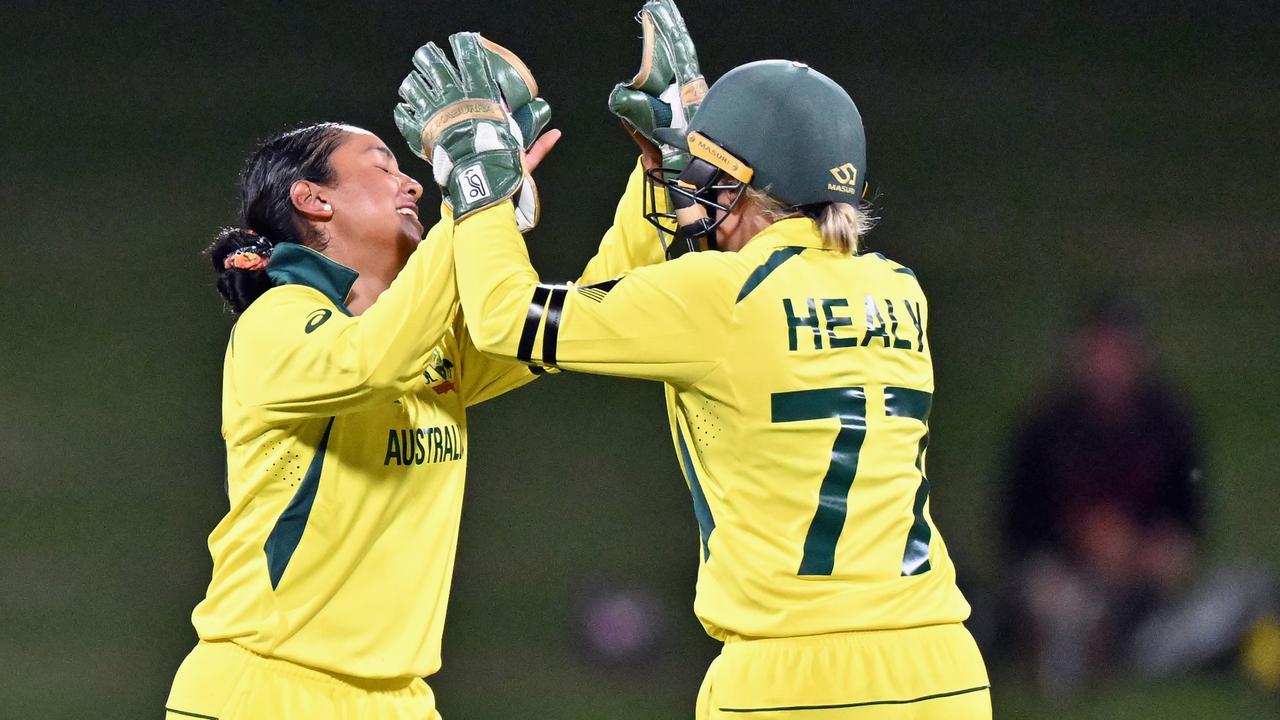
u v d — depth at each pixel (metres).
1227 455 22.48
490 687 19.16
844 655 7.89
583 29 26.12
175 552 22.36
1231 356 24.14
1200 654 19.23
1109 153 25.89
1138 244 25.48
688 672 19.70
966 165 26.12
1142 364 20.08
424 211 23.98
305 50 26.77
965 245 25.94
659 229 8.98
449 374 9.45
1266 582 19.59
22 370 25.53
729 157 8.40
